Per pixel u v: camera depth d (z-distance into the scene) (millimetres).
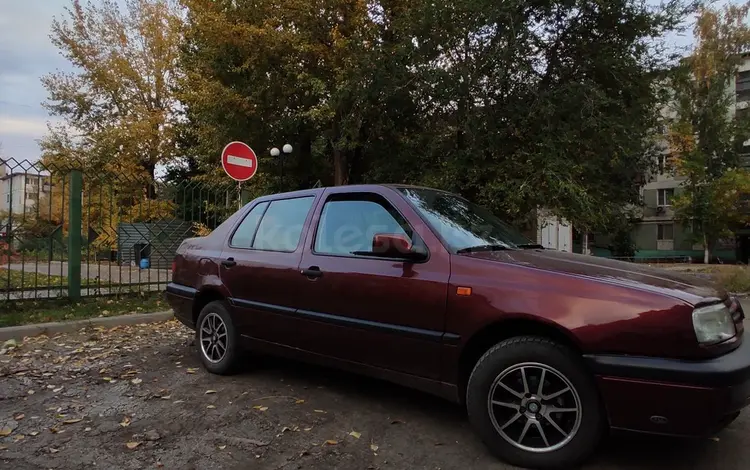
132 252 10266
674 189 36812
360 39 13094
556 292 2938
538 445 2941
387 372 3566
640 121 12461
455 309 3207
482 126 11477
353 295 3705
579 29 11734
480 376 3070
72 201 7883
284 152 15758
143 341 6227
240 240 4855
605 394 2738
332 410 3902
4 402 4086
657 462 3053
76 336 6398
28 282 9328
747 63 32281
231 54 15023
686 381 2566
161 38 25266
